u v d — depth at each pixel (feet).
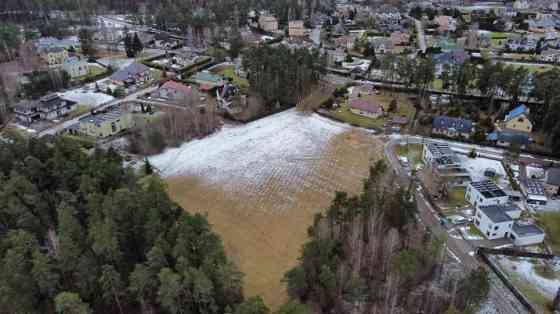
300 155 288.51
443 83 388.98
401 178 255.91
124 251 170.30
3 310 146.10
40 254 151.94
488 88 357.61
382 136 313.73
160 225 169.89
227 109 356.18
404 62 386.11
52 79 385.70
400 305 164.25
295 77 371.56
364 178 259.80
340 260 169.89
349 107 358.64
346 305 163.53
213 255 160.76
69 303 137.28
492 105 350.23
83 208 187.11
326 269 155.63
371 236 182.80
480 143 296.30
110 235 159.22
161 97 376.27
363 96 384.68
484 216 203.51
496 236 201.87
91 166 209.97
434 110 347.56
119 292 153.38
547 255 188.75
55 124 325.21
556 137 275.39
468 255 191.31
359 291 163.32
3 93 352.90
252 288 177.17
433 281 174.09
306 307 143.84
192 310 152.87
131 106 354.13
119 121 316.81
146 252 167.02
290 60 379.96
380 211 191.01
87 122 306.76
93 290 156.76
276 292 174.91
